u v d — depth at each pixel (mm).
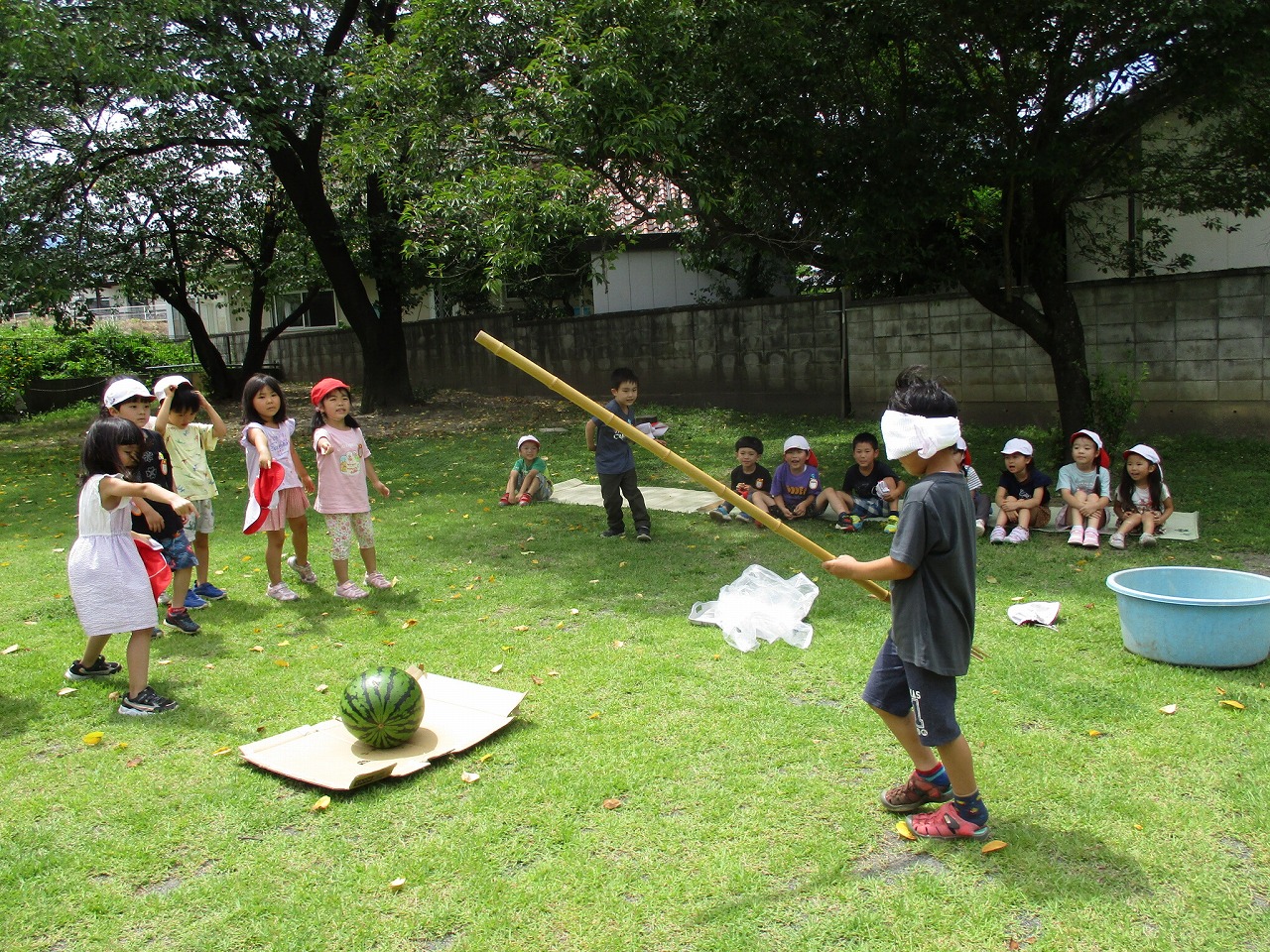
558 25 7160
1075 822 2945
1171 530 6391
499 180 7094
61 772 3496
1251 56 6543
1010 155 7520
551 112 7098
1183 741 3439
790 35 7312
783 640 4605
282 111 11141
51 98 10227
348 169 9375
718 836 2932
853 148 7645
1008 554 6043
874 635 4648
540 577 5957
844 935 2465
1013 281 10344
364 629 5043
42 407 18484
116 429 4066
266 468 5453
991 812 3016
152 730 3838
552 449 11258
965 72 7945
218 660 4621
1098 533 6246
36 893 2736
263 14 11297
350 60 10484
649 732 3658
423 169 8289
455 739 3570
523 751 3514
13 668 4543
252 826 3076
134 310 29344
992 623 4746
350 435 5684
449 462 10547
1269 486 7461
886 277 12539
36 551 7027
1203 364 9430
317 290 18031
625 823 3014
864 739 3553
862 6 7258
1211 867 2705
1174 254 10836
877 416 12164
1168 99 7332
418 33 7812
